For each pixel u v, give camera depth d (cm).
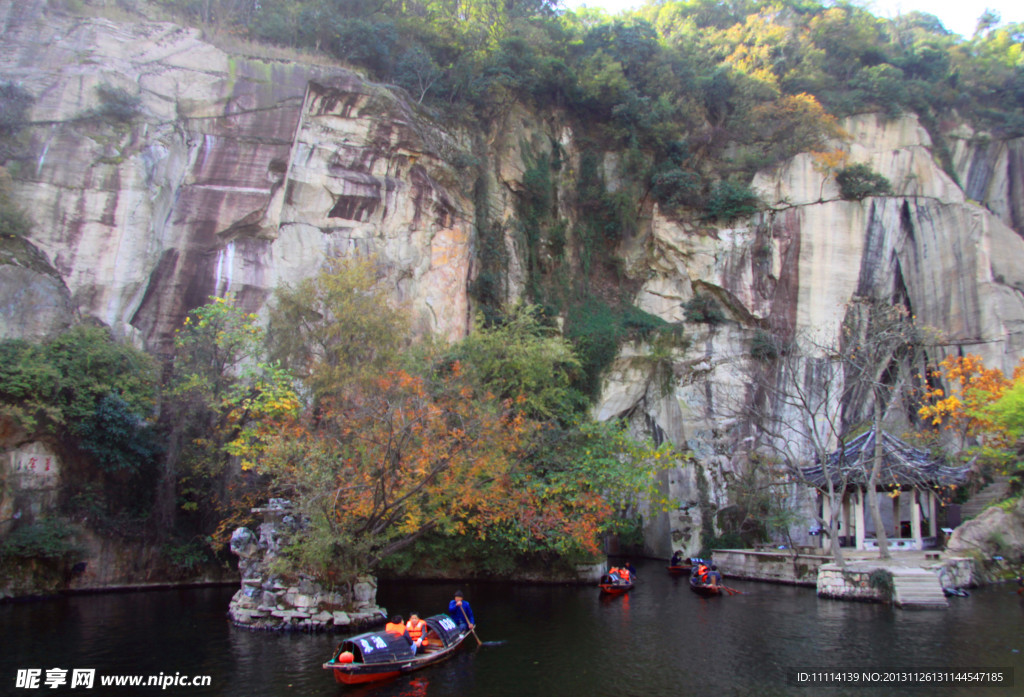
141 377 2270
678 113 4112
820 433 3522
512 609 2041
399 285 2930
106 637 1573
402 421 1728
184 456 2347
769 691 1241
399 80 3262
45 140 2452
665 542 3772
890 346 3080
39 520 2045
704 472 3506
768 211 3872
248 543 1802
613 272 3978
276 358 2422
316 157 2875
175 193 2672
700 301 3828
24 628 1641
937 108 4541
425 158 3086
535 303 3503
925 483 2775
